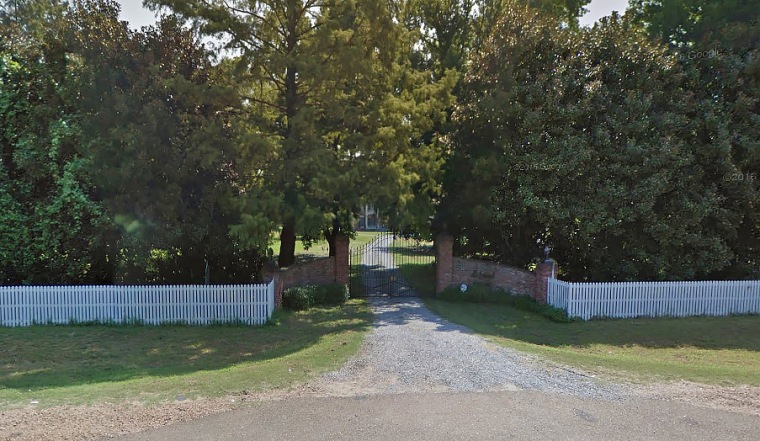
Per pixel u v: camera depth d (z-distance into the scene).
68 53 11.02
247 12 11.23
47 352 8.78
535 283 13.25
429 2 17.80
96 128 10.12
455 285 14.51
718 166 12.68
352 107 11.53
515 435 4.61
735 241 13.84
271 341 9.67
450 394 5.79
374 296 14.86
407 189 11.80
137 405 5.29
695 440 4.54
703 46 13.26
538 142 12.66
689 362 8.52
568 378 6.50
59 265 12.02
